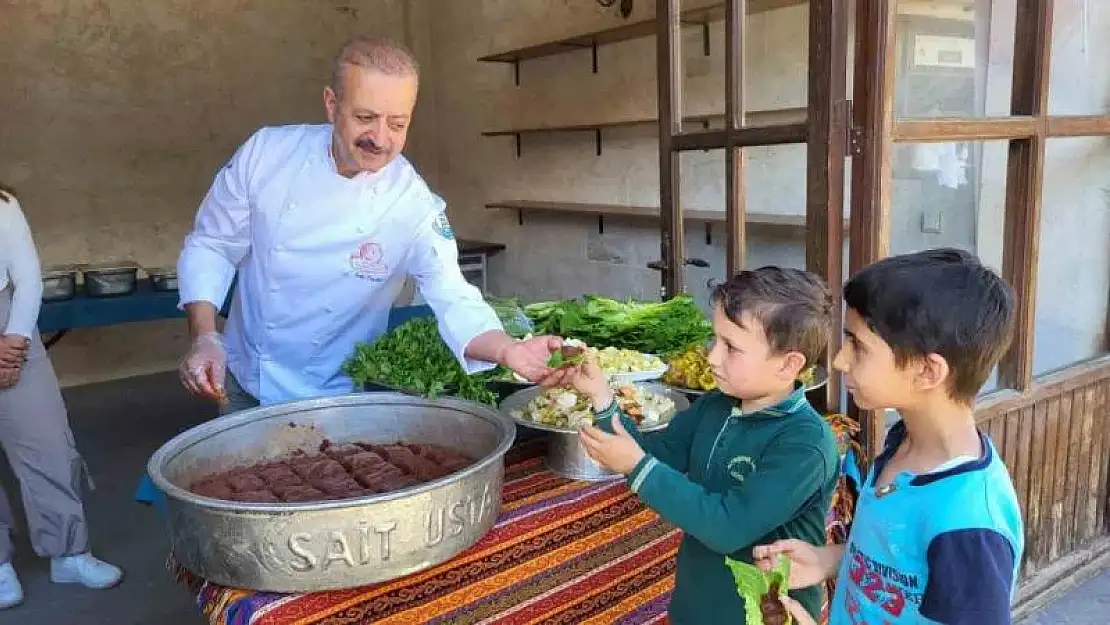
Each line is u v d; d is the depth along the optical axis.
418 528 1.10
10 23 4.66
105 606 2.57
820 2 1.69
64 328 3.83
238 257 1.74
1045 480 2.33
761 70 1.90
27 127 4.79
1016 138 1.93
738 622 1.12
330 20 5.70
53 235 4.95
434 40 5.89
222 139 5.44
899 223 1.76
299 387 1.81
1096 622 2.32
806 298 1.03
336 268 1.69
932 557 0.87
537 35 4.84
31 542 2.74
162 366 5.39
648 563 1.36
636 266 4.36
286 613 1.06
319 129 1.67
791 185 1.86
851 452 1.68
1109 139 2.25
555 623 1.21
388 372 1.71
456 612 1.15
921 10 1.71
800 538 1.11
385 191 1.67
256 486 1.27
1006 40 1.90
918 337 0.87
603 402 1.18
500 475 1.26
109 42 4.96
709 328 2.11
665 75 2.23
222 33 5.32
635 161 4.26
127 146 5.11
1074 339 2.34
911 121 1.71
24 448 2.50
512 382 1.79
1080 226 2.25
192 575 1.22
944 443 0.93
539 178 5.04
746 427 1.11
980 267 0.90
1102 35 2.13
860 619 0.98
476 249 5.27
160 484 1.11
